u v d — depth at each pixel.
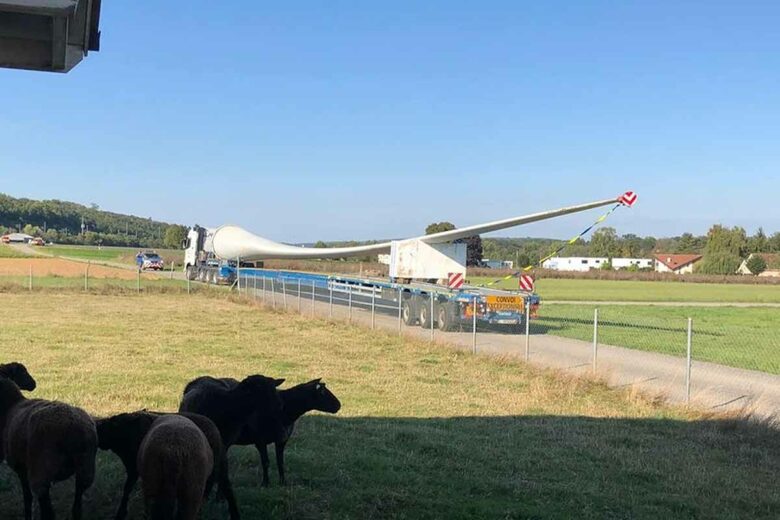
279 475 7.85
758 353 21.62
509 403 12.90
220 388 7.48
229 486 6.60
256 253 44.25
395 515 6.85
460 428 10.81
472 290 25.75
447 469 8.52
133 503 6.96
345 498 7.23
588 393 14.14
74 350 17.80
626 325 29.69
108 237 183.38
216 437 6.46
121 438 6.30
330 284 35.03
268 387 7.34
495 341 22.83
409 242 27.89
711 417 12.16
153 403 11.67
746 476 8.96
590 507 7.37
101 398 11.89
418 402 12.70
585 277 83.19
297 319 27.16
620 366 18.31
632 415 12.30
